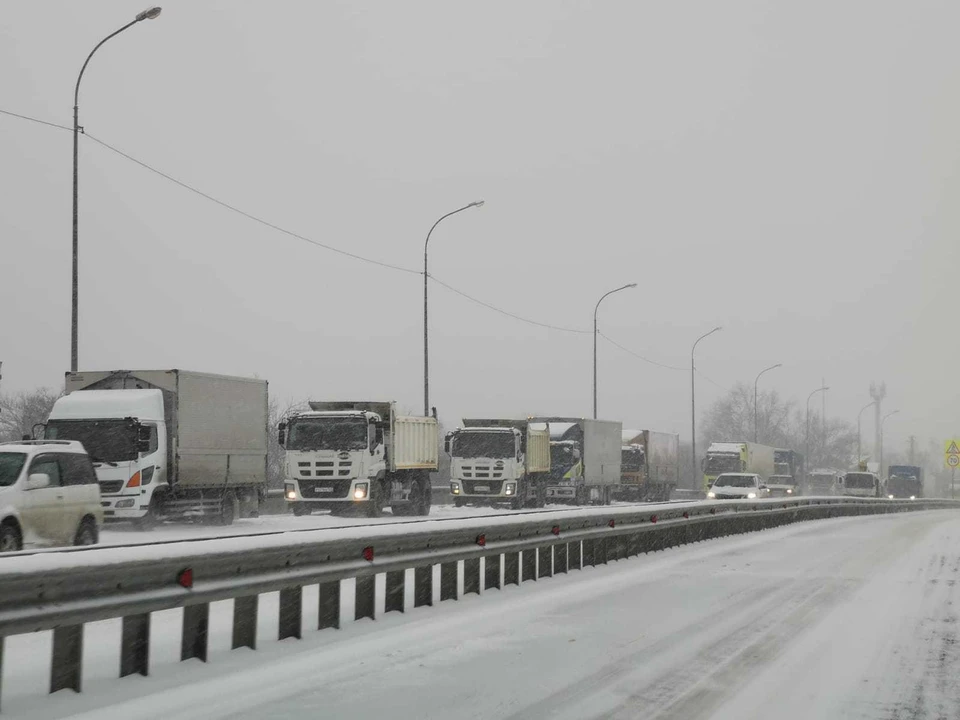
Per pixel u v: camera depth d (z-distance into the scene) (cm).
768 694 795
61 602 711
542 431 4338
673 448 6450
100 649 928
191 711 708
